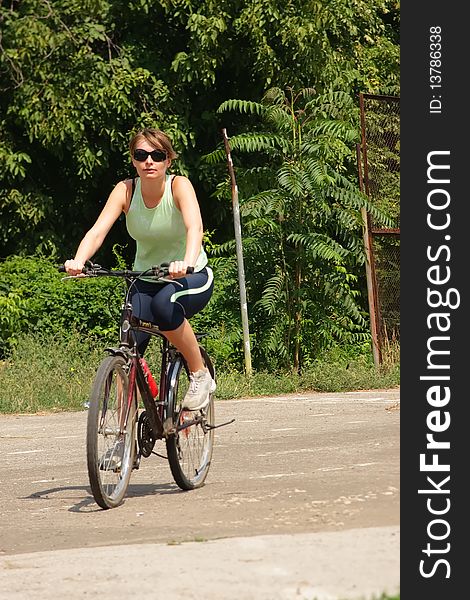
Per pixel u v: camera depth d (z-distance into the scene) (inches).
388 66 1791.3
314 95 1549.0
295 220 1423.5
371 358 1408.7
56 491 579.2
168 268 486.0
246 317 1344.7
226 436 786.8
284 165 1392.7
